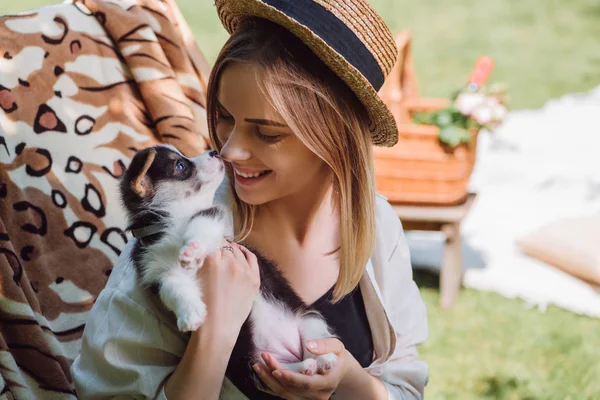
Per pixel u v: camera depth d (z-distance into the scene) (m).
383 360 2.11
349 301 2.05
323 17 1.72
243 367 1.97
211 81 1.84
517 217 6.02
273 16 1.70
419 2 12.76
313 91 1.73
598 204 6.17
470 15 12.19
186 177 2.12
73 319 2.88
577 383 4.21
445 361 4.36
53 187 2.96
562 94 8.84
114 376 1.88
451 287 4.88
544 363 4.38
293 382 1.82
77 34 3.24
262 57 1.71
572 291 5.14
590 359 4.42
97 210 3.04
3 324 2.58
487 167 6.77
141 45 3.32
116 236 3.07
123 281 1.94
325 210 2.05
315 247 2.04
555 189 6.43
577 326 4.75
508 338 4.60
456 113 4.70
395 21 11.75
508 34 11.32
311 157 1.84
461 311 4.86
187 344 1.90
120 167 3.16
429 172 4.66
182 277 1.89
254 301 2.00
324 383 1.86
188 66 3.48
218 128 1.91
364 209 1.93
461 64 9.96
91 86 3.19
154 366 1.91
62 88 3.11
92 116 3.15
